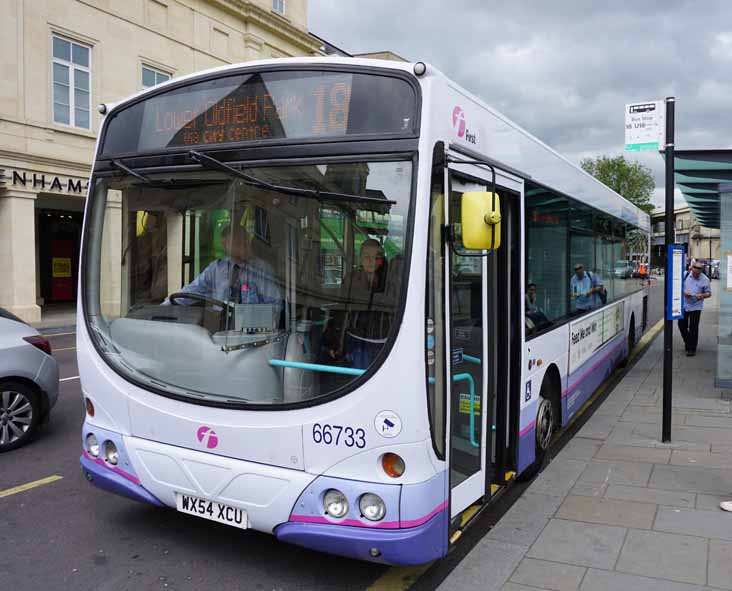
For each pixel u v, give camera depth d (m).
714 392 9.48
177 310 4.02
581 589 3.83
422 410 3.36
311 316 3.61
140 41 22.59
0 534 4.63
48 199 21.97
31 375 6.66
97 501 5.24
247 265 3.81
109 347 4.22
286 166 3.71
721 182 8.81
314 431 3.47
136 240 4.21
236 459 3.68
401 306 3.36
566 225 6.78
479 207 3.49
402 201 3.43
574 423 7.99
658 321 21.08
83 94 21.03
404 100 3.52
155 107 4.20
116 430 4.14
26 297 19.44
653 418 7.94
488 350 4.45
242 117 3.87
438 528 3.52
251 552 4.37
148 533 4.64
